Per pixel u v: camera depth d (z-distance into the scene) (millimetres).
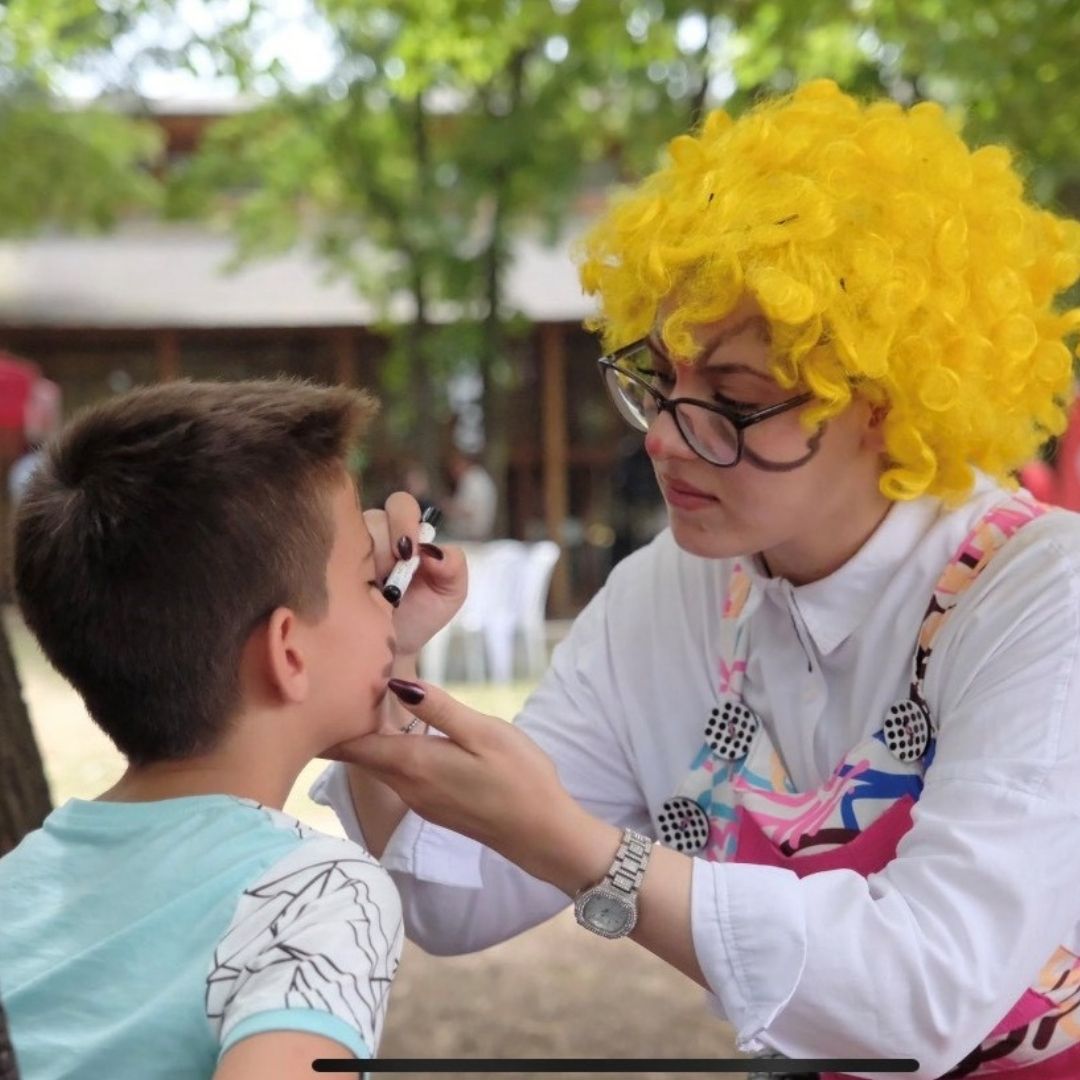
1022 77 6238
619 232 1715
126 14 7754
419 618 1692
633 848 1433
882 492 1604
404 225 11578
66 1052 1228
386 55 10453
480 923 1825
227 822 1342
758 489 1566
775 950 1393
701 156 1686
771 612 1740
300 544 1416
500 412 12836
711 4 7980
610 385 1780
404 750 1464
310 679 1431
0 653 2707
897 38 6785
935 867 1425
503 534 13062
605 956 4848
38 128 11320
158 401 1465
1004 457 1687
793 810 1679
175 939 1264
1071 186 7258
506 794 1432
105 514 1395
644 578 1907
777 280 1468
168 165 16578
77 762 6805
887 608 1644
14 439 12492
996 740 1466
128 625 1387
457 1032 4117
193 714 1402
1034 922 1409
